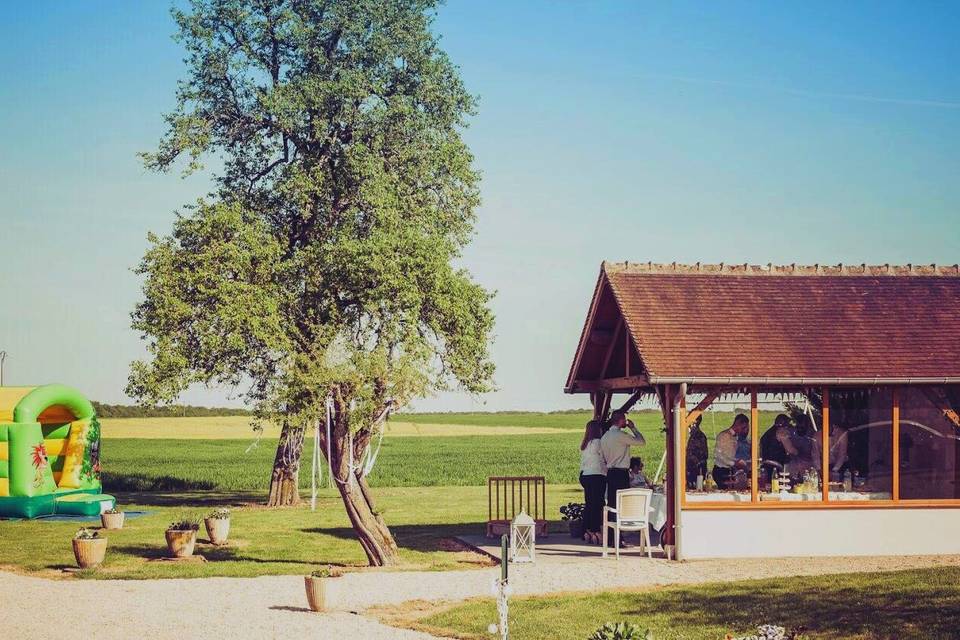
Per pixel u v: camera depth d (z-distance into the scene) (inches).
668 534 880.3
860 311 965.8
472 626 625.6
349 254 915.4
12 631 620.7
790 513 887.7
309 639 595.5
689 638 581.9
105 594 750.5
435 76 1492.4
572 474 2217.0
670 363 879.1
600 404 1067.3
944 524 901.8
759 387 905.5
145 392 1053.2
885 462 935.0
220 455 3026.6
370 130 1446.9
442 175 1462.8
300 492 1870.1
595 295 986.1
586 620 633.6
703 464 936.9
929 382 903.7
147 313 1082.7
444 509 1443.2
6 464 1311.5
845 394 936.9
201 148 1449.3
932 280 1016.9
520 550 882.8
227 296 949.2
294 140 1477.6
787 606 650.2
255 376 996.6
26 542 1059.3
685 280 974.4
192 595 746.2
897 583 706.8
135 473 2233.0
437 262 943.7
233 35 1488.7
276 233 1427.2
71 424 1429.6
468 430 4972.9
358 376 868.0
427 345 949.8
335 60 1475.1
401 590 759.7
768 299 968.3
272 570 872.9
